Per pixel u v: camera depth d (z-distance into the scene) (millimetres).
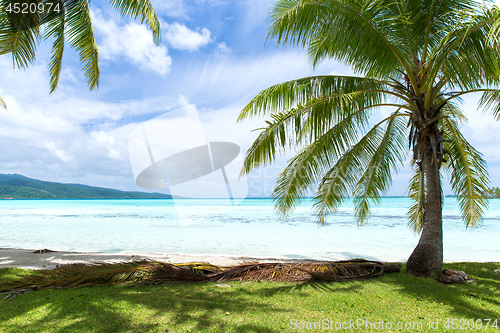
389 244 11258
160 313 3621
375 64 5742
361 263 6328
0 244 11344
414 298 4414
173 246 10867
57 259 7395
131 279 5031
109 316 3471
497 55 4574
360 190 7148
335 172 6684
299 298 4371
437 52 5047
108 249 10219
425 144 6023
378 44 5414
